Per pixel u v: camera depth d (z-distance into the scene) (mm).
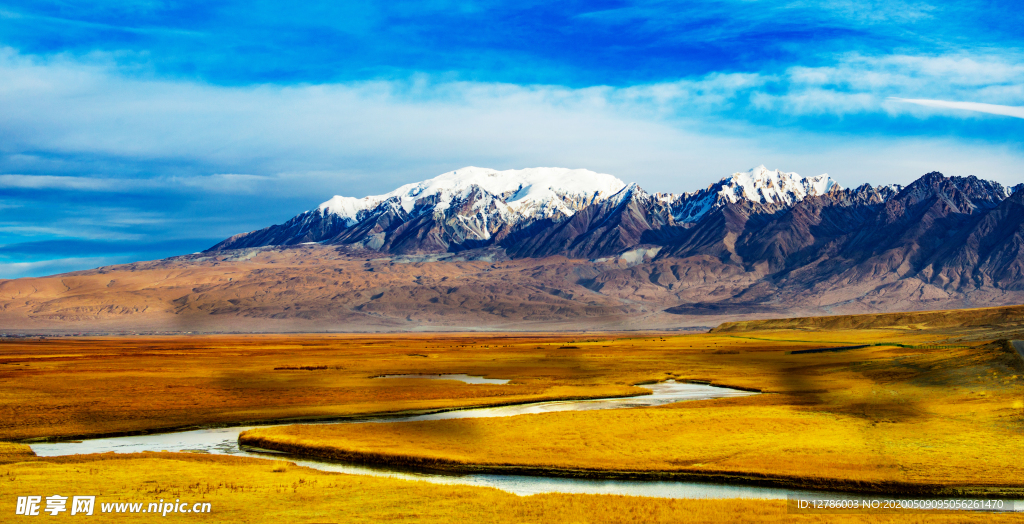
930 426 44875
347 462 43812
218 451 47594
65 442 51156
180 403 69375
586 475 39562
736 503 32469
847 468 37562
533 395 74875
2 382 88812
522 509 31453
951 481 34344
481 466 41219
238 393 77812
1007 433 42750
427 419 61219
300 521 29734
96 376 98062
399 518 30188
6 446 47594
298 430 52656
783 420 51906
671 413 57594
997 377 62594
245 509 31562
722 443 45312
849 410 53906
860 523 28875
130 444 50188
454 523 29453
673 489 36656
